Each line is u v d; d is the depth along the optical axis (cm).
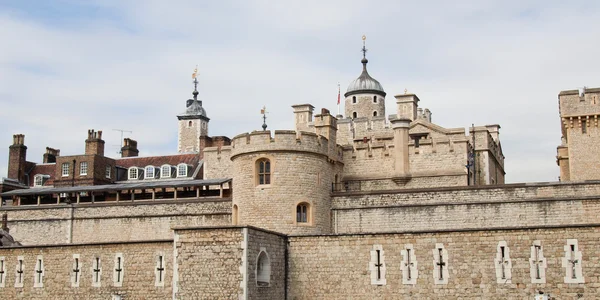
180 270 3678
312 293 3853
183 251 3688
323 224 4450
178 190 5750
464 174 4816
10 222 5516
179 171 6644
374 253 3756
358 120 6612
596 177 4872
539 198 4097
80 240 5297
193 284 3641
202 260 3644
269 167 4381
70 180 6731
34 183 7156
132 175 6825
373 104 7562
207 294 3606
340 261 3825
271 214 4306
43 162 7688
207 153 5981
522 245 3484
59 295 4191
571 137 4972
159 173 6769
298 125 6844
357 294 3759
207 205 4975
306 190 4372
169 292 3906
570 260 3394
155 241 3994
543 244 3450
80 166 6706
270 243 3784
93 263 4134
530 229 3478
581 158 4919
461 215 4234
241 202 4412
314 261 3878
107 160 6812
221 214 4897
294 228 4297
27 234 5450
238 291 3544
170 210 5075
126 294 4012
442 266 3606
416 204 4350
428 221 4300
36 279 4269
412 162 4956
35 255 4303
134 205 5188
